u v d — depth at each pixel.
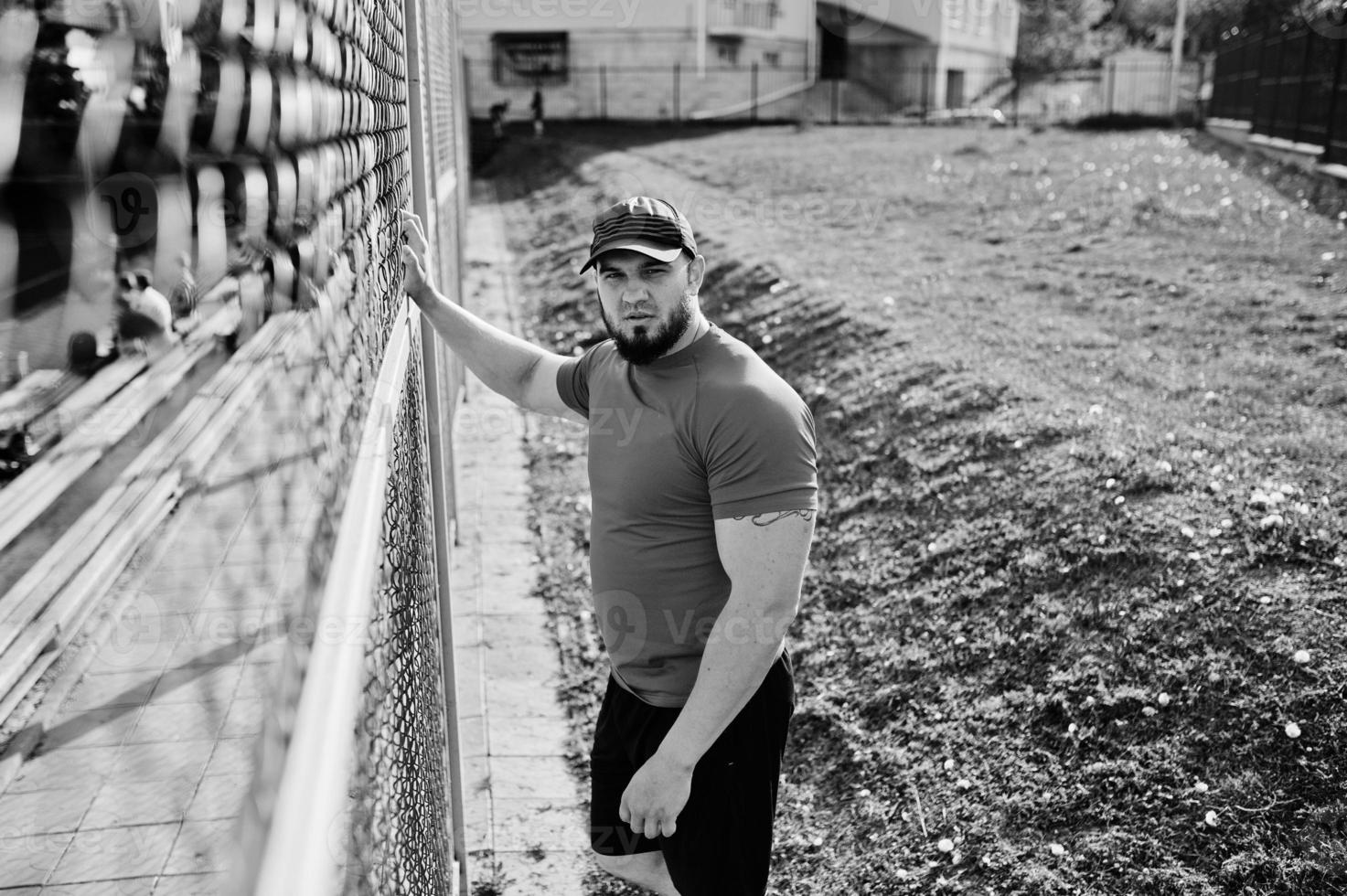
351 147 1.38
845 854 3.62
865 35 25.42
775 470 2.18
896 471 5.80
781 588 2.20
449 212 8.21
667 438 2.29
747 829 2.40
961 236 11.34
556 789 3.96
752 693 2.21
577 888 3.46
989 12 26.84
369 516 1.15
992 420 5.87
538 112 23.77
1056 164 15.13
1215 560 4.21
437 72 8.14
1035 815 3.52
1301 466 4.90
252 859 0.65
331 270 1.14
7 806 0.73
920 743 3.98
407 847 1.63
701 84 25.25
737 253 10.96
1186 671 3.78
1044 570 4.52
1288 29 14.72
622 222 2.24
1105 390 6.21
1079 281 8.99
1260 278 8.52
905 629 4.58
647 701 2.50
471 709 4.48
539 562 6.00
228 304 0.77
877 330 7.82
